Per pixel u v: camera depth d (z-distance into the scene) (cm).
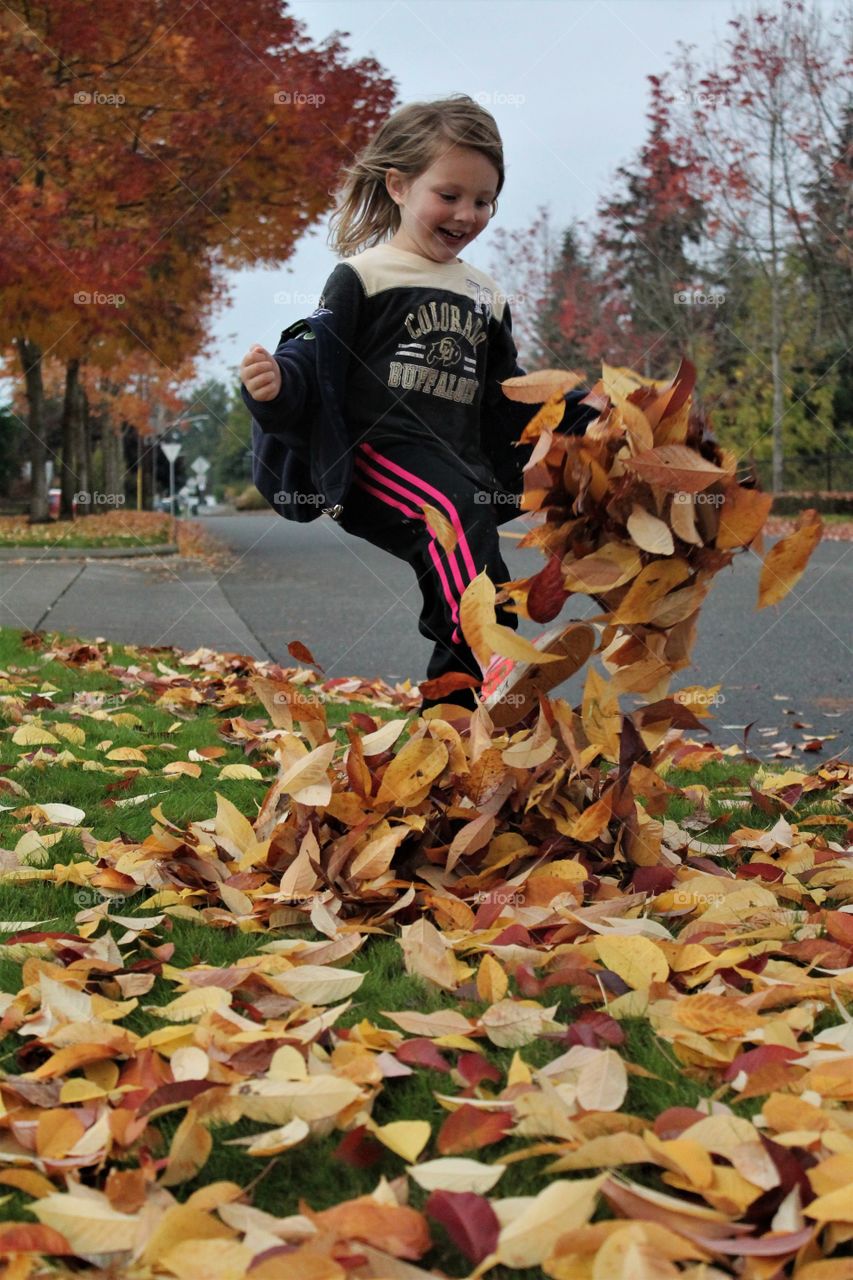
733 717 541
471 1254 131
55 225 1625
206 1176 151
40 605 1051
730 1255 132
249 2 1528
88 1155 149
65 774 356
